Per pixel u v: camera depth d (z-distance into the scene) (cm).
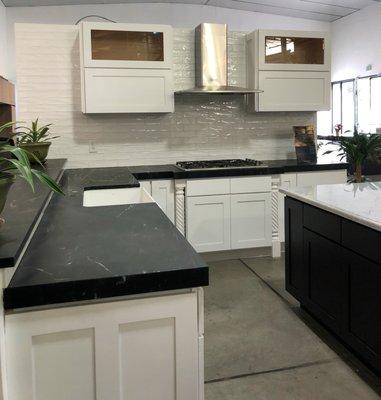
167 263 123
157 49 407
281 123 476
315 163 437
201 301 120
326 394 211
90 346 113
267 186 413
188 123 452
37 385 111
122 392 117
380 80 822
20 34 403
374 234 204
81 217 186
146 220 179
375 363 209
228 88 417
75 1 774
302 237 278
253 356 246
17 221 149
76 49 412
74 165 428
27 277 112
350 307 228
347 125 930
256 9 869
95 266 120
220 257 425
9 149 117
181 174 389
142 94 400
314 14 894
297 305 312
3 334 106
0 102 573
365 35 845
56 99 416
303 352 249
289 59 453
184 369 120
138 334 116
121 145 438
